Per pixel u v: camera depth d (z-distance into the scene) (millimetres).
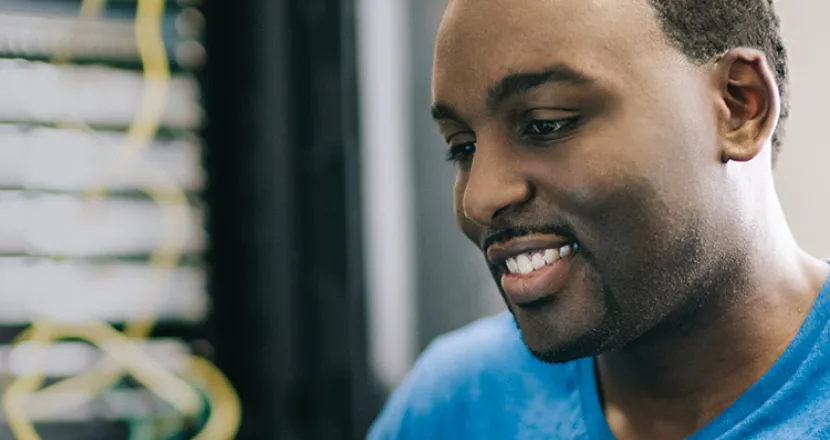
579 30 720
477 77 736
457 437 970
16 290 1422
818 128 1212
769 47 801
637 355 836
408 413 1002
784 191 1209
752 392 792
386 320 1502
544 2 724
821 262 862
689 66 747
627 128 722
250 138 1521
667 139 731
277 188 1519
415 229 1506
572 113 726
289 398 1514
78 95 1453
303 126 1517
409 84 1508
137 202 1476
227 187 1537
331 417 1510
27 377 1350
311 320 1521
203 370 1475
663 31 739
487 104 738
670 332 801
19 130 1434
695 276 761
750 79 762
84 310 1444
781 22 831
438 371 1007
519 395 939
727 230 767
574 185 727
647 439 852
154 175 1474
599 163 722
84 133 1455
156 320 1490
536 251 755
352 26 1499
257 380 1523
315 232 1522
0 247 1420
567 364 917
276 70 1505
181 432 1450
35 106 1441
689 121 740
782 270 810
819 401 777
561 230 745
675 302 763
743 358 804
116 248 1463
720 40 760
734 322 797
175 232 1470
